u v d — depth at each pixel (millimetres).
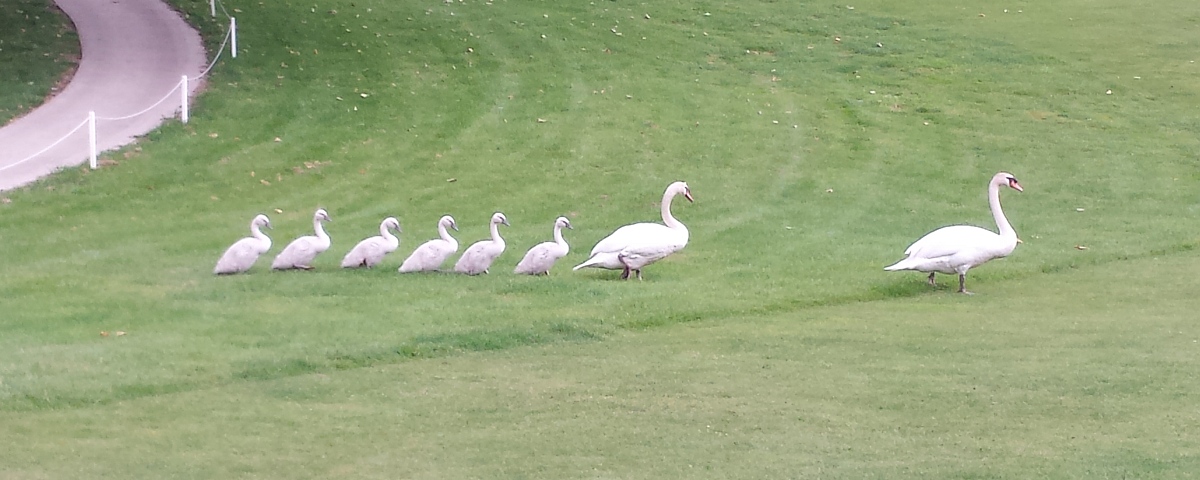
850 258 17984
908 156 25641
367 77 30469
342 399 11047
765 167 24766
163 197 22297
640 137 26641
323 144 25828
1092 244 19125
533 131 26922
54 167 23656
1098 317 14203
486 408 10750
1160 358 12156
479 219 21141
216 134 26172
